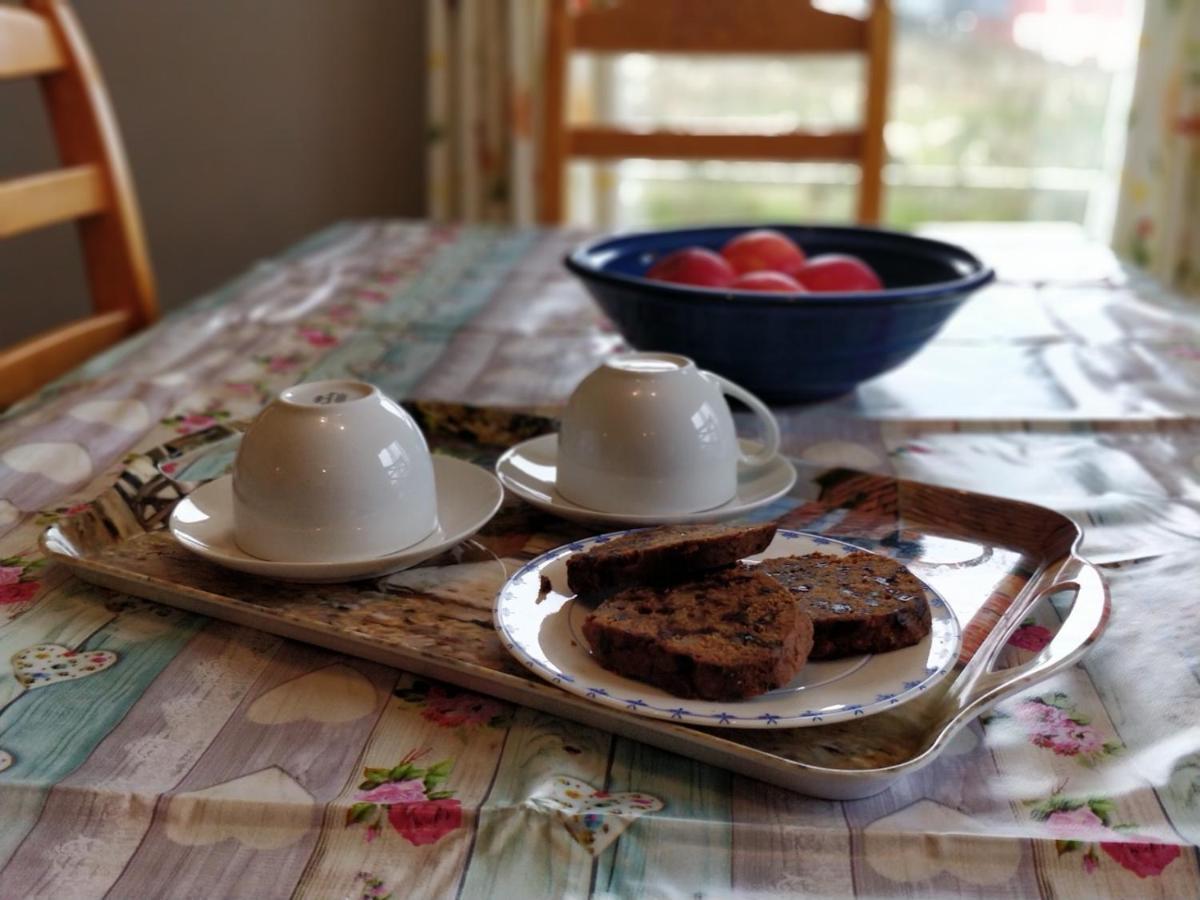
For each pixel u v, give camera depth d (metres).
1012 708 0.55
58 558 0.63
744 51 1.72
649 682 0.51
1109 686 0.56
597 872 0.44
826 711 0.48
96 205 1.34
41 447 0.85
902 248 1.13
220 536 0.67
